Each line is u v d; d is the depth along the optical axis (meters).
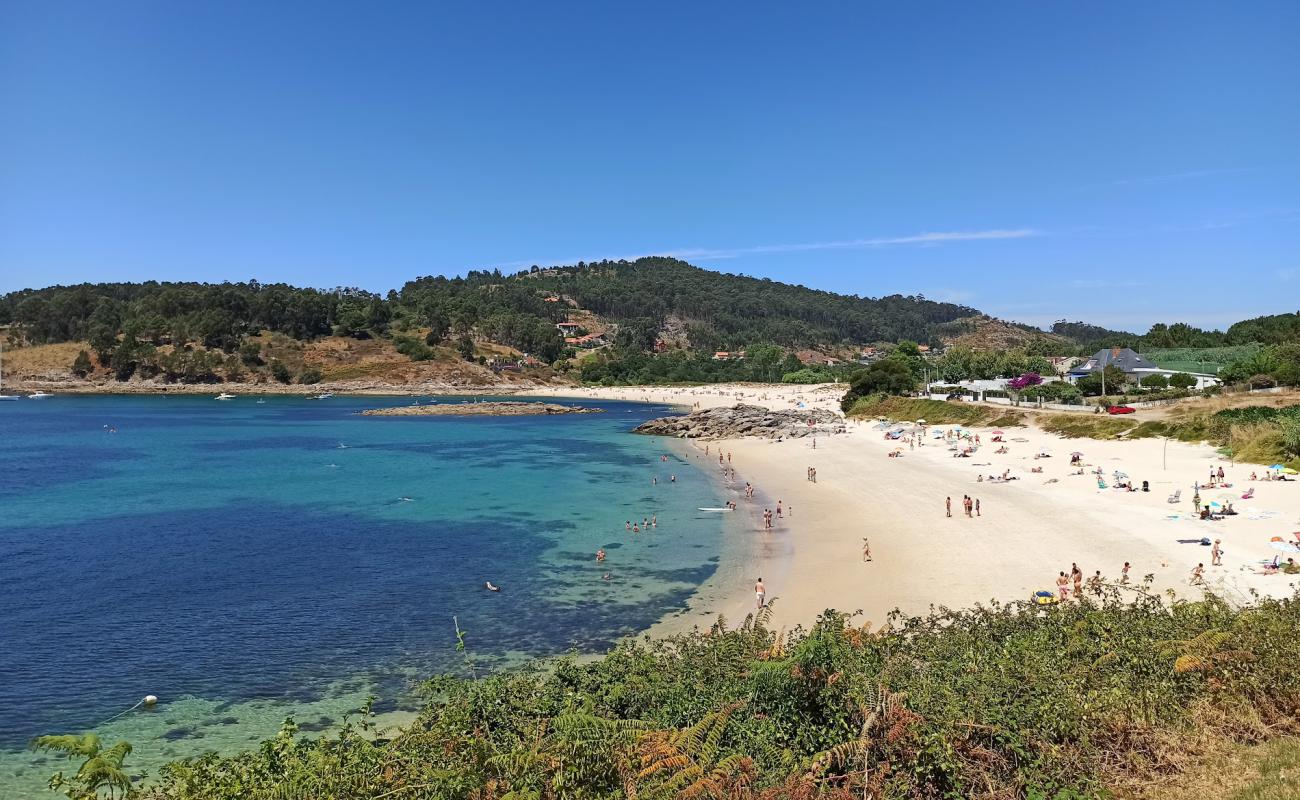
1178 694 12.39
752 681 12.16
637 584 35.19
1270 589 26.92
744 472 70.62
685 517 49.97
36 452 87.69
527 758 9.72
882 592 31.56
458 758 10.50
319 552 41.12
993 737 10.61
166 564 38.66
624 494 59.09
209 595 33.50
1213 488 45.47
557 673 14.79
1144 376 113.62
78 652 27.08
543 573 37.03
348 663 26.30
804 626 28.09
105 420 131.38
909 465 65.75
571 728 10.30
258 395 199.25
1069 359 193.75
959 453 69.81
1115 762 10.91
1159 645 13.68
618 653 15.84
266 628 29.55
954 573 33.06
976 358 162.62
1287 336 148.12
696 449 90.19
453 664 26.14
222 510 52.97
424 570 37.62
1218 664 13.11
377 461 79.81
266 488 62.16
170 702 23.31
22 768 19.39
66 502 56.12
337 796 9.88
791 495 57.12
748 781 9.56
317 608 31.89
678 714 12.20
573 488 62.03
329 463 78.19
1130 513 40.78
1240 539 34.16
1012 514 43.19
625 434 110.69
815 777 9.64
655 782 9.41
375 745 12.61
